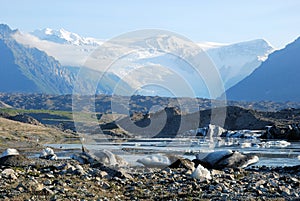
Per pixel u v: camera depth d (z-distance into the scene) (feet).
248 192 77.25
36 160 147.74
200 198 71.67
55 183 81.66
